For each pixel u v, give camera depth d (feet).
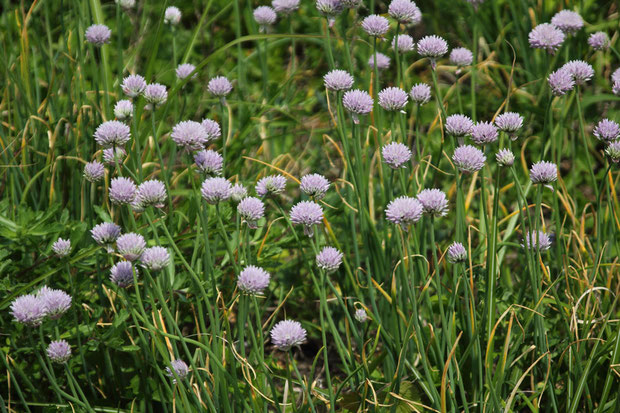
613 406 8.09
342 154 9.08
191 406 8.05
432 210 7.72
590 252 8.87
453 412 7.95
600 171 9.96
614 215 8.55
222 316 8.30
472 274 8.38
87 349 8.14
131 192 7.77
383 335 8.26
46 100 9.24
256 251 8.59
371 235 8.54
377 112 8.43
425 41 8.28
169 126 9.98
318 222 7.82
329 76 8.23
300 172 9.95
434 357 8.30
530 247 8.01
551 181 7.88
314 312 9.12
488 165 9.66
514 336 8.37
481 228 8.89
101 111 9.10
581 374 8.08
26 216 8.40
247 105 9.98
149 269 7.74
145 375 8.24
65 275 8.30
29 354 8.37
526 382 8.38
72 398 7.93
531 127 10.05
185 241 8.65
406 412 8.12
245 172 9.62
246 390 8.04
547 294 8.38
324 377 8.86
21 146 9.10
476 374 8.04
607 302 8.36
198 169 7.98
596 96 9.68
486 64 9.86
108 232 7.80
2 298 8.34
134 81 8.22
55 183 9.04
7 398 8.39
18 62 9.46
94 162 8.27
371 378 8.33
